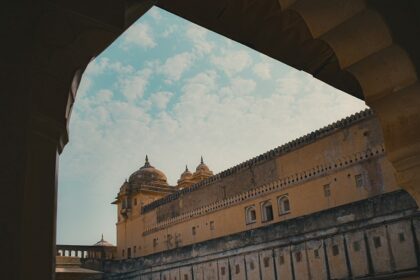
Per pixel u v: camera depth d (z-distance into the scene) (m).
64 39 2.32
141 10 2.84
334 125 26.20
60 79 2.31
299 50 3.99
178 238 36.12
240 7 3.44
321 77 4.35
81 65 2.42
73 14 2.32
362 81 3.10
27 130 2.02
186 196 36.50
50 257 2.08
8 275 1.82
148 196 42.91
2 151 1.92
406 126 3.01
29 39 2.15
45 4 2.25
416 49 2.90
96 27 2.39
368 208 22.02
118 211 44.00
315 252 24.06
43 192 2.12
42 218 2.09
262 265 26.78
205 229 33.81
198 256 31.16
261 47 3.89
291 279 24.98
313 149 27.31
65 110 2.30
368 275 21.33
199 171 47.69
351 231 22.55
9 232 1.85
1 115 1.96
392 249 20.66
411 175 3.03
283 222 26.17
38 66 2.21
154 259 34.62
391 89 2.98
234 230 31.39
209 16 3.50
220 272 29.31
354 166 24.72
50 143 2.22
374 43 2.86
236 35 3.74
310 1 2.79
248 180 31.34
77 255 38.47
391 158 3.07
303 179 27.44
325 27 2.88
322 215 24.16
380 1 2.81
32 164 2.11
